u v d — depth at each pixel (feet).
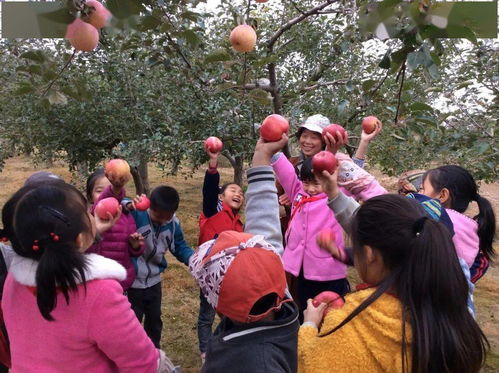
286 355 3.50
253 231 4.37
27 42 7.77
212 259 3.54
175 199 8.47
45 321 3.66
